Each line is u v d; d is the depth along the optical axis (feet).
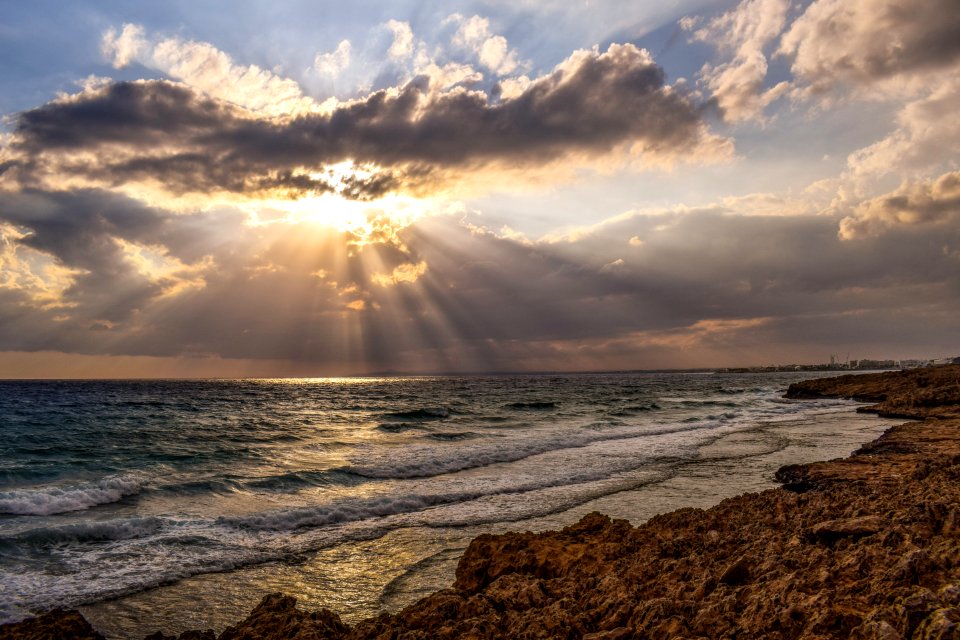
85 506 47.55
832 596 14.40
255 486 55.21
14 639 20.44
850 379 219.41
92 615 26.30
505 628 17.95
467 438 95.66
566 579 21.91
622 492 49.62
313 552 35.12
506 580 22.03
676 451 75.10
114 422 135.33
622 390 327.88
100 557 34.19
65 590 29.01
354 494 51.70
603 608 18.16
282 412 171.94
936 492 26.11
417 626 18.78
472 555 26.50
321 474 59.88
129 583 30.09
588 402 205.26
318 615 20.72
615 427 110.52
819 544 20.93
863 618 12.92
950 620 11.09
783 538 22.40
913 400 128.16
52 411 171.53
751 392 277.85
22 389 384.06
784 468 54.60
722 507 31.58
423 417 148.05
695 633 14.94
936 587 13.61
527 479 56.80
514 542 26.76
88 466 67.97
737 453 72.49
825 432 95.25
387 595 28.25
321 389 416.87
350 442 92.12
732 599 16.14
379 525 40.98
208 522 41.65
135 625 25.40
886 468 49.29
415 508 46.11
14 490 52.80
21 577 30.63
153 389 404.57
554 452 76.38
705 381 545.85
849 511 25.21
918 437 72.74
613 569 22.57
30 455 78.38
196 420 141.49
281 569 32.19
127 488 52.03
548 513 43.09
